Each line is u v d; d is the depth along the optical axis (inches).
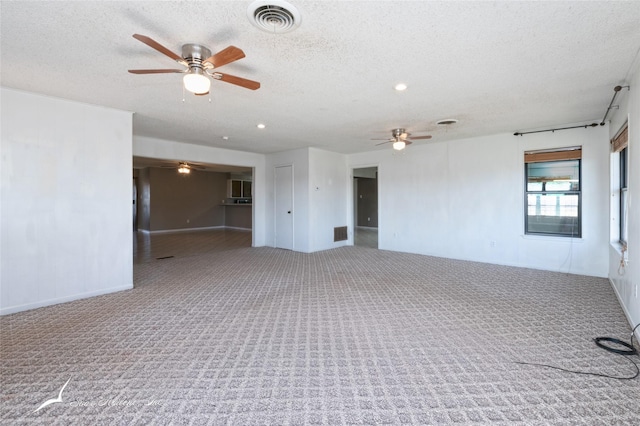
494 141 229.6
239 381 84.3
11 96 134.3
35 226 140.5
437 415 71.3
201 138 239.3
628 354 98.0
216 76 100.7
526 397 77.9
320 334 113.3
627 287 129.3
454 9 79.0
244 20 84.0
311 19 83.0
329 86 132.3
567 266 203.0
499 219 229.1
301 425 68.2
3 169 132.8
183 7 78.2
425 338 110.0
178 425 68.1
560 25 86.6
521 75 121.3
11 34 91.3
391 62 109.7
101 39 94.4
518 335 112.0
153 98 147.2
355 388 81.3
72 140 150.1
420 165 270.5
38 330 116.8
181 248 312.8
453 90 137.3
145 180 444.5
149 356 97.5
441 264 231.3
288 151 300.7
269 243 322.7
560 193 207.3
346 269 218.7
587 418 70.6
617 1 76.0
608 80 126.2
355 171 436.1
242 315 131.8
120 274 167.0
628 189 128.6
